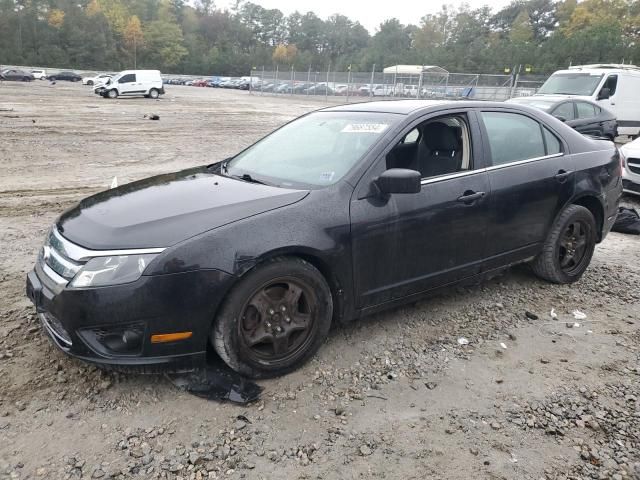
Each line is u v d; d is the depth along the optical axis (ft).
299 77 167.22
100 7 395.75
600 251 20.56
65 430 9.30
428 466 8.80
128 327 9.50
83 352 9.69
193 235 9.80
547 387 11.08
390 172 11.40
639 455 9.20
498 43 348.79
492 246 14.01
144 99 123.44
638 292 16.20
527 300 15.25
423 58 323.16
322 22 519.19
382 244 11.78
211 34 477.77
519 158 14.71
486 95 105.70
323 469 8.66
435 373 11.44
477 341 12.85
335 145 12.95
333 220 11.06
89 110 82.53
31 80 209.56
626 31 311.47
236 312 10.09
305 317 11.05
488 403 10.49
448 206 12.76
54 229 10.91
